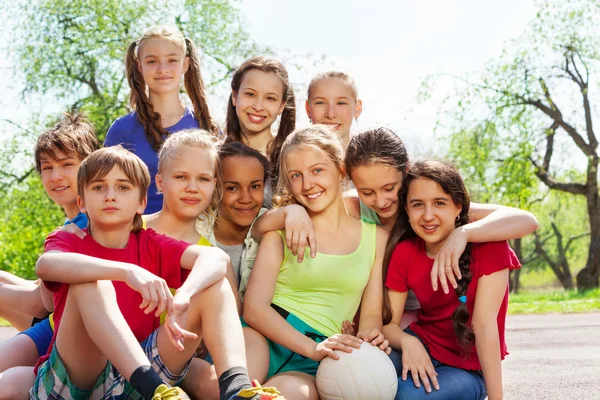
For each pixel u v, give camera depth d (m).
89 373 2.55
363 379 2.82
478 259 3.13
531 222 3.16
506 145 23.94
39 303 3.42
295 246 3.11
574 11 23.62
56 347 2.53
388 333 3.22
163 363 2.65
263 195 3.69
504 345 3.26
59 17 21.33
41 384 2.60
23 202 22.25
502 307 3.23
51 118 21.73
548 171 25.03
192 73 5.13
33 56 21.27
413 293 3.52
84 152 3.68
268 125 4.45
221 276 2.68
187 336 2.46
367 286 3.32
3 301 3.48
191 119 4.91
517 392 3.93
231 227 3.65
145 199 2.98
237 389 2.41
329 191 3.26
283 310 3.18
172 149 3.31
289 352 3.10
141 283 2.45
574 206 39.22
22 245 21.84
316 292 3.23
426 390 2.92
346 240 3.31
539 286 44.59
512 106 23.95
